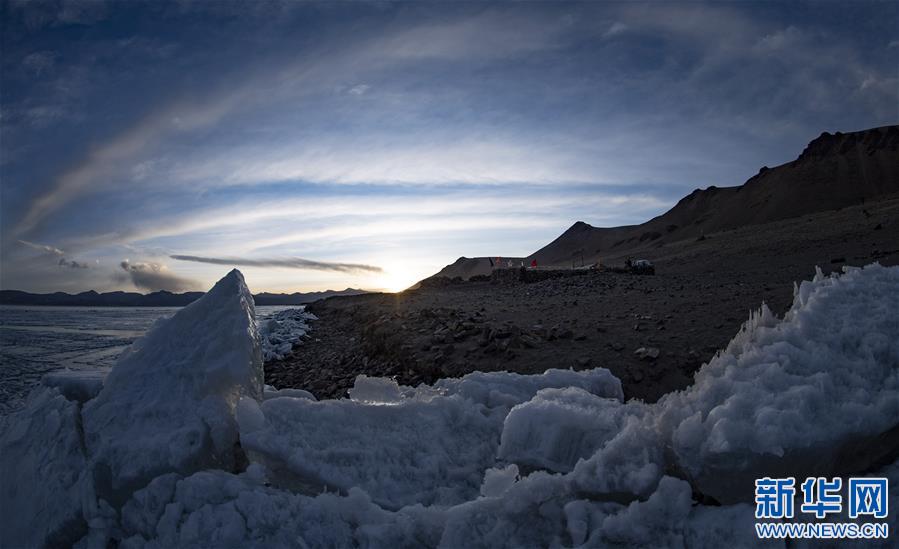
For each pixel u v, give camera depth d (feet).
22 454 9.18
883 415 6.49
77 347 97.14
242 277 10.57
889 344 7.13
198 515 7.44
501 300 53.01
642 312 34.78
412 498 8.09
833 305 7.81
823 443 6.28
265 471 8.68
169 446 8.16
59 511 8.19
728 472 6.48
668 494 6.62
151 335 9.93
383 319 40.47
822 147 426.10
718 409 6.73
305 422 8.96
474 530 6.92
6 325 177.47
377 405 9.52
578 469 7.16
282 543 7.17
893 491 6.50
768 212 391.45
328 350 44.98
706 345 25.07
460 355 27.07
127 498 8.13
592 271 83.87
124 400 9.02
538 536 6.86
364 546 7.09
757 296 37.04
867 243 86.38
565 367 23.81
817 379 6.75
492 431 9.60
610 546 6.51
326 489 8.11
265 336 53.01
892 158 380.17
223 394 8.99
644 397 21.45
